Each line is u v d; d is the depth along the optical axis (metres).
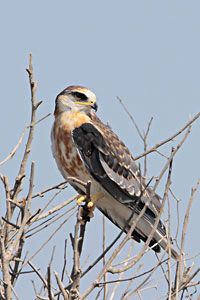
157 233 11.77
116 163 12.93
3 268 8.29
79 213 9.23
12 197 9.42
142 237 12.52
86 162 12.79
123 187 12.79
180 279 8.83
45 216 9.38
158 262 8.96
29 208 8.59
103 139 13.05
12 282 8.91
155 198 12.77
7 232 9.10
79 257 9.23
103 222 9.84
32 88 9.24
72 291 8.44
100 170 12.79
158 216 8.81
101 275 8.48
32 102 9.25
